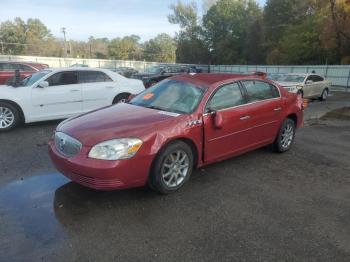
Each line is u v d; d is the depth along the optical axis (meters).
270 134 5.32
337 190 4.14
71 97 7.75
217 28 58.88
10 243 2.85
